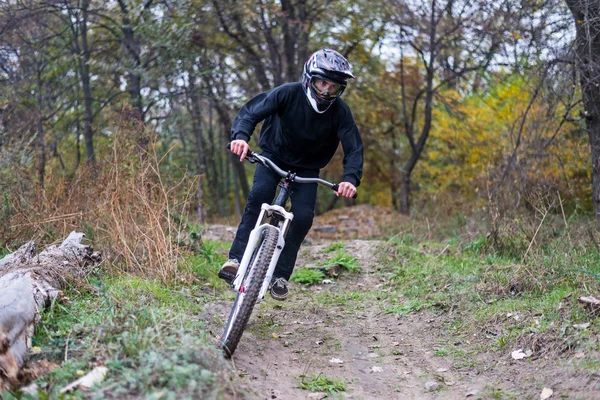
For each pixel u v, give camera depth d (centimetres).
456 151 1894
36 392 308
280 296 475
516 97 1473
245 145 427
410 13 1430
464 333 489
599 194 842
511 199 894
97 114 1327
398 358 454
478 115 1741
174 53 1342
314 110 458
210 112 1872
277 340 480
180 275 596
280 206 426
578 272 553
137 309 404
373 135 2156
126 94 1436
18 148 741
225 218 1739
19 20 1106
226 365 351
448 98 1731
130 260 582
